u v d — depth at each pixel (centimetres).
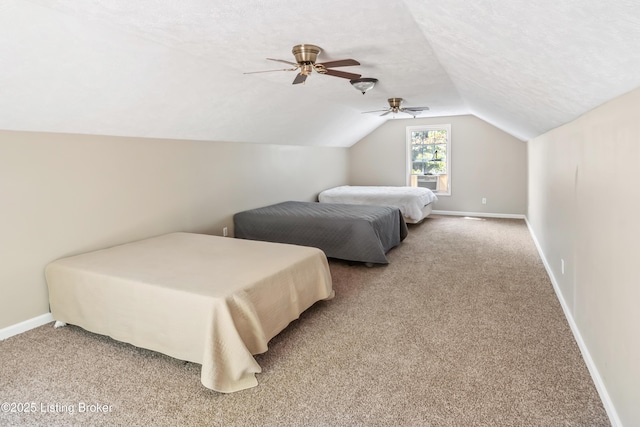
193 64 292
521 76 202
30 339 262
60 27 206
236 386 204
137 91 294
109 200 337
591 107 206
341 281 372
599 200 199
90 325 259
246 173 510
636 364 147
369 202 625
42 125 279
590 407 183
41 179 285
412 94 459
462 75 303
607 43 111
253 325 220
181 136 402
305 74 279
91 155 320
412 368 220
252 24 220
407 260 440
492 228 609
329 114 555
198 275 246
